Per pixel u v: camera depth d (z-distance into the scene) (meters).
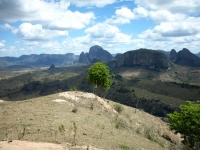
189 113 39.03
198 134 38.47
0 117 35.88
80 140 25.66
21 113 38.53
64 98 56.69
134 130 51.75
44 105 46.94
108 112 58.09
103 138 30.38
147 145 36.59
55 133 24.88
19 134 25.59
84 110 49.38
